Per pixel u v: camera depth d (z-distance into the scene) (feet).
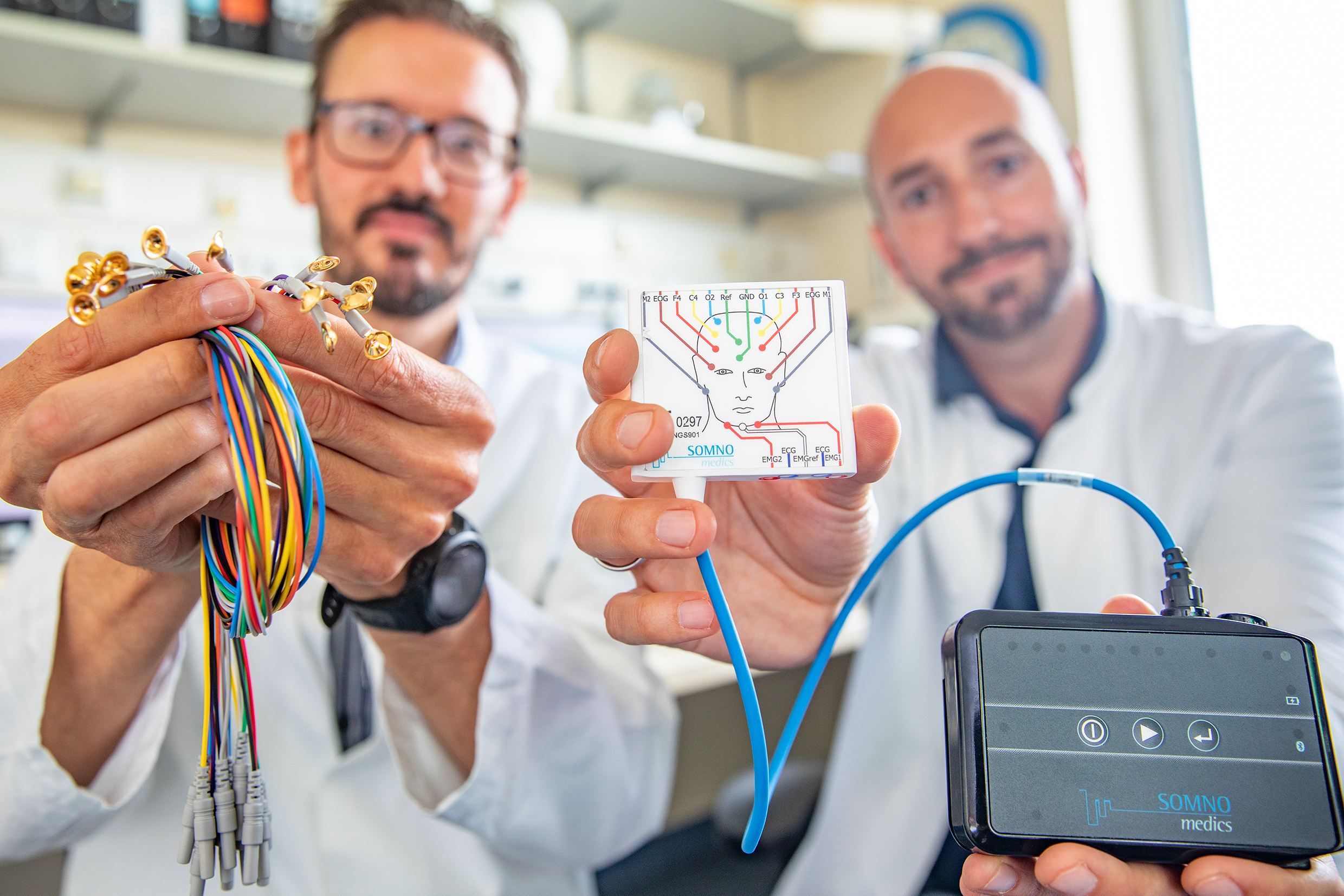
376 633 1.84
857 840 3.08
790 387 1.28
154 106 4.91
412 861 2.51
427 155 3.10
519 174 3.66
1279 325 3.15
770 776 1.49
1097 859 1.04
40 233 4.61
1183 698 1.13
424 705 2.16
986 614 1.18
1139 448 3.11
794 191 7.41
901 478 3.40
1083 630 1.16
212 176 5.18
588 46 7.05
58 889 4.28
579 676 2.39
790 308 1.30
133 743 2.00
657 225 7.09
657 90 6.69
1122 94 6.11
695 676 3.56
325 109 3.14
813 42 6.40
